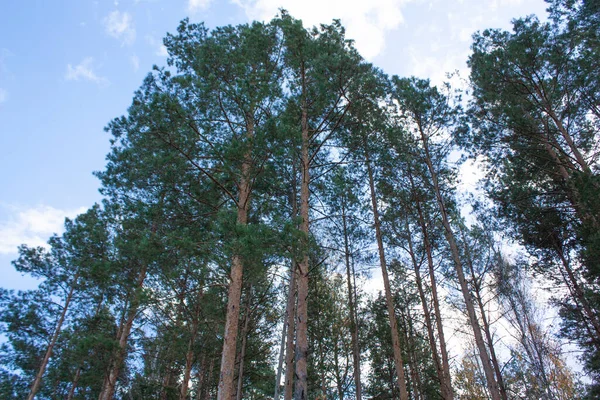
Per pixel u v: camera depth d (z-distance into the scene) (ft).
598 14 41.50
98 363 37.17
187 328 38.27
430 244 49.42
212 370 57.93
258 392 71.00
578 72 39.06
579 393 44.47
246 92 29.09
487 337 44.78
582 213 35.58
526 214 45.44
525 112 42.01
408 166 47.70
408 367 70.44
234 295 28.27
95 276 38.34
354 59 36.55
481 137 45.65
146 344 40.55
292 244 25.38
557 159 42.09
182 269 30.37
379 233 48.47
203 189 32.58
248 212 34.35
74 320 45.39
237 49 36.99
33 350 53.88
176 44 39.52
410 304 60.03
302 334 27.71
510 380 48.32
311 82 38.73
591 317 42.91
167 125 28.40
